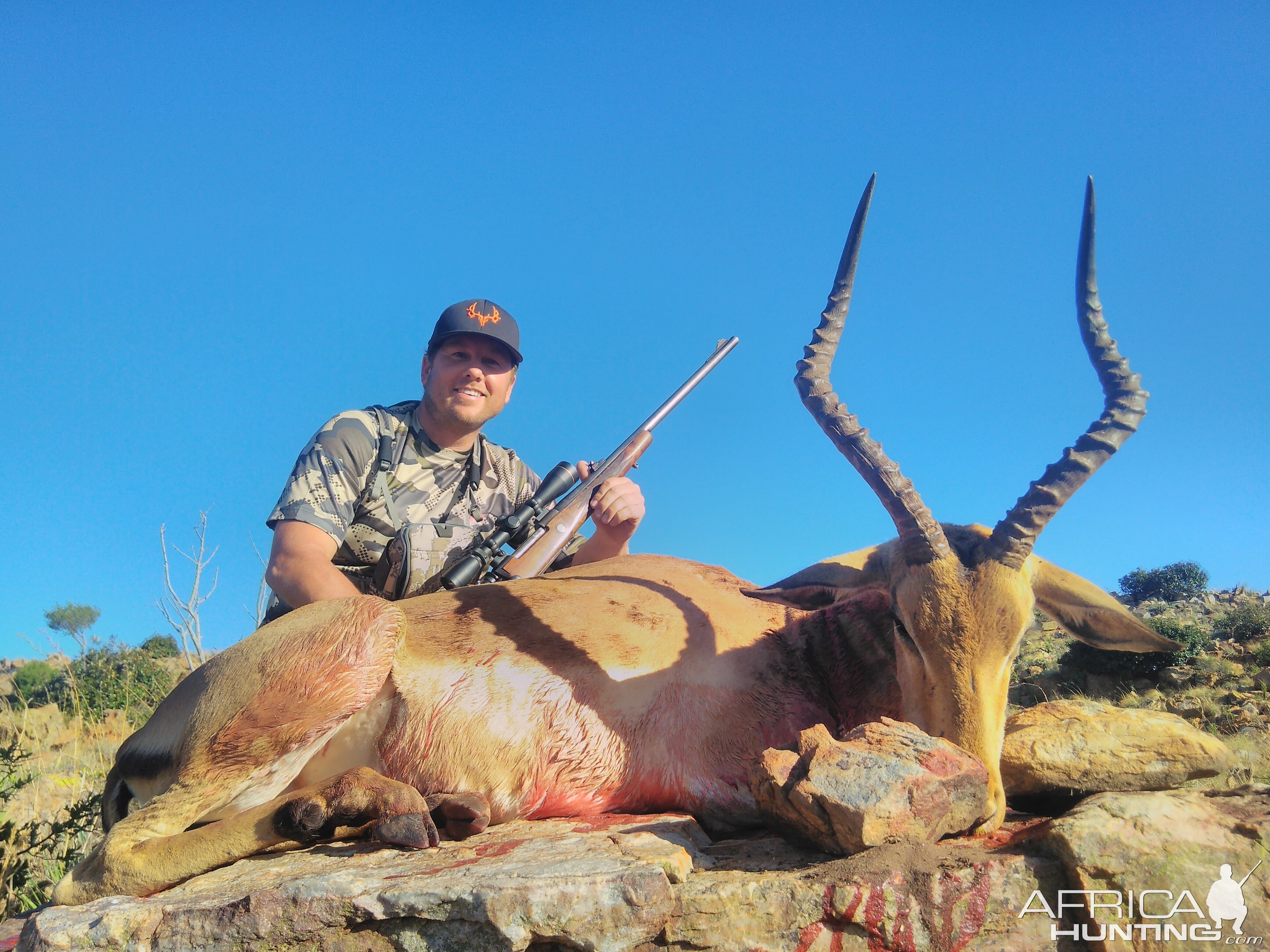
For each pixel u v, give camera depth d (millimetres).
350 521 1695
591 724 1308
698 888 973
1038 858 968
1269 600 8516
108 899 1102
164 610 2998
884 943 942
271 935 972
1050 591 1291
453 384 1841
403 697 1310
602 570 1569
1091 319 1249
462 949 949
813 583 1381
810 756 1040
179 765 1232
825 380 1296
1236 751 2498
